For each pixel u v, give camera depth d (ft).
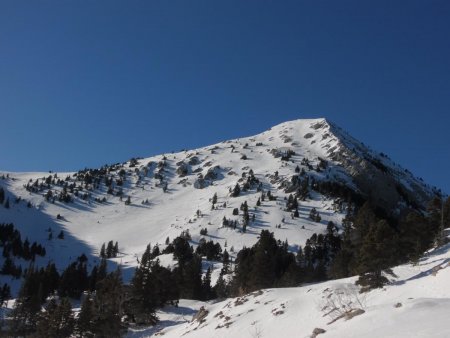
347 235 295.07
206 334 150.82
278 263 358.84
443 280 111.86
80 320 195.11
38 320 227.20
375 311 78.79
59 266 602.03
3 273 489.67
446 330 53.98
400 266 160.15
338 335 71.46
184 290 321.93
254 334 128.88
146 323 217.15
